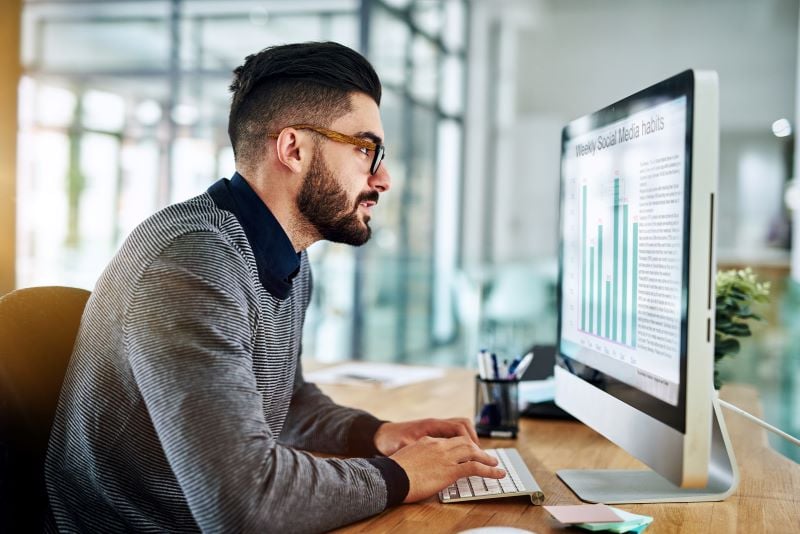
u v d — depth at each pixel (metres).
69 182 6.30
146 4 6.21
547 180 6.77
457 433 1.27
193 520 0.96
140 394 0.94
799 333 4.24
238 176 1.14
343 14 5.88
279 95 1.11
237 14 6.07
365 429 1.32
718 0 6.79
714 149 0.87
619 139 1.10
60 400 1.05
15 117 3.54
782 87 6.73
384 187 1.17
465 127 6.45
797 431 3.52
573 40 6.87
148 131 6.25
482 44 6.59
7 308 1.10
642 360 1.00
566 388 1.33
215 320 0.92
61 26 6.31
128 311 0.94
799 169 6.70
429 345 5.77
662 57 6.84
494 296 5.84
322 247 5.66
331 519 0.92
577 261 1.29
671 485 1.14
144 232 1.01
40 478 1.10
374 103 1.15
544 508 1.02
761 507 1.05
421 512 1.02
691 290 0.87
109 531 1.02
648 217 1.00
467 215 6.36
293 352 1.20
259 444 0.87
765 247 6.79
